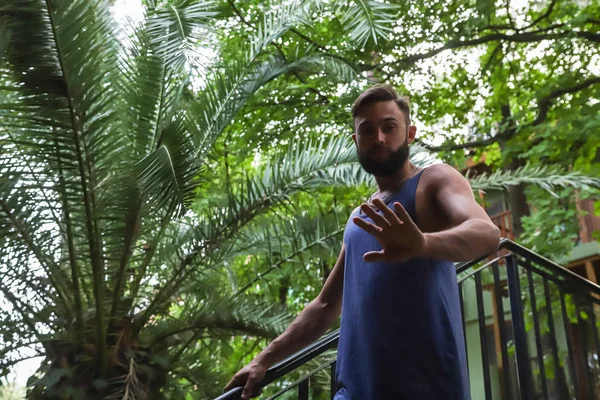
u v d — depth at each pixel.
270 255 6.73
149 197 5.05
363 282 1.98
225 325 6.41
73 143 4.85
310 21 7.20
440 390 1.83
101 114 5.00
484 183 6.93
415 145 5.60
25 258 5.51
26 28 4.32
